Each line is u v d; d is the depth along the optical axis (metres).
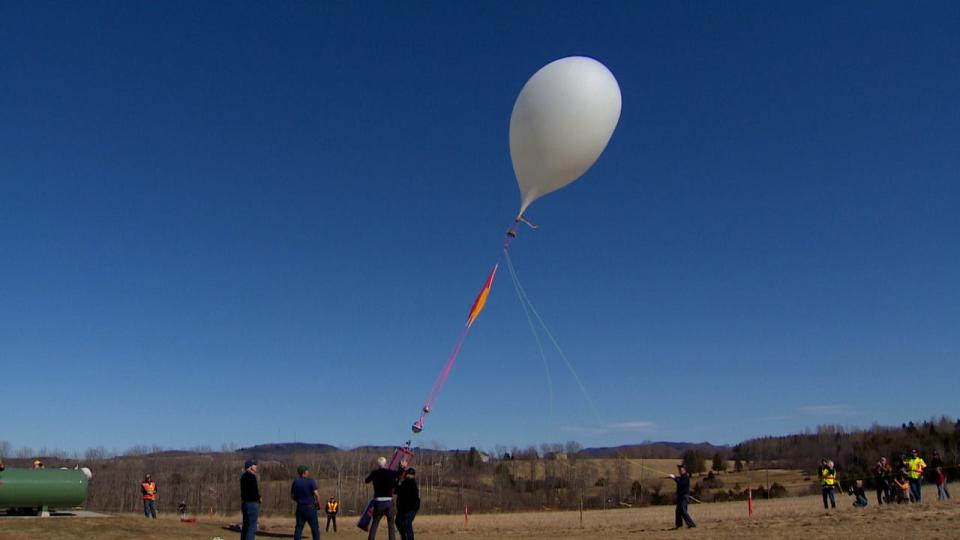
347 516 66.06
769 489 70.31
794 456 99.19
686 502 25.98
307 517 19.42
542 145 21.73
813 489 69.50
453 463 101.31
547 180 22.31
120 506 73.19
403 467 19.77
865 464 81.81
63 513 29.55
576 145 21.66
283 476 93.62
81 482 27.92
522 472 94.81
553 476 89.56
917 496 29.16
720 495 71.56
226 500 78.06
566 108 21.39
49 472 27.61
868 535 19.78
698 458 97.00
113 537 23.27
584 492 82.62
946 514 22.73
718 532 23.28
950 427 84.00
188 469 97.44
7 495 26.48
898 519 22.52
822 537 20.02
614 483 85.75
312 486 19.58
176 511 75.38
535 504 77.81
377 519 19.05
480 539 25.62
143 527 25.72
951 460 74.12
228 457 108.06
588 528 29.95
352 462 99.25
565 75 21.66
